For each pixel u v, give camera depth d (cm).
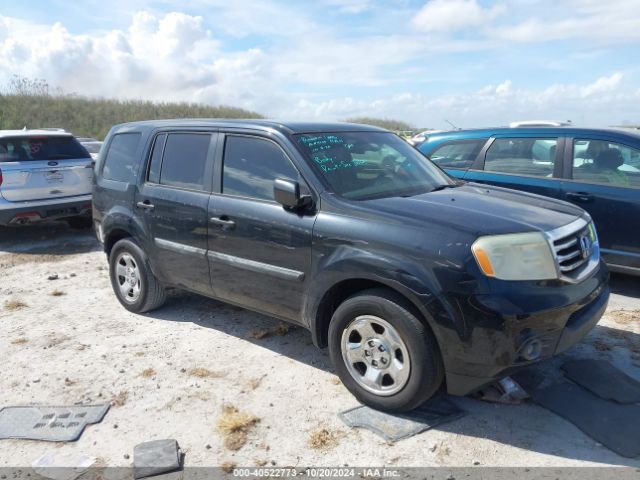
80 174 900
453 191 426
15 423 358
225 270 444
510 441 323
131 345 474
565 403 356
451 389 333
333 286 367
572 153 600
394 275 330
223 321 523
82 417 362
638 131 599
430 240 328
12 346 479
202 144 473
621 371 394
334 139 437
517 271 316
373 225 352
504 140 657
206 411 366
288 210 395
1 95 3866
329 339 374
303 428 343
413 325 327
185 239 472
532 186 617
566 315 324
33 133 884
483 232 323
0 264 773
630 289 590
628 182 561
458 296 312
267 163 422
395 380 342
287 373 415
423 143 743
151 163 515
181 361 440
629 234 554
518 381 387
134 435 343
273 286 410
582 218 381
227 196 441
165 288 537
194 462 315
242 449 325
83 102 4147
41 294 629
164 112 4259
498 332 307
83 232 1002
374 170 425
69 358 452
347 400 373
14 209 828
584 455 308
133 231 522
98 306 580
